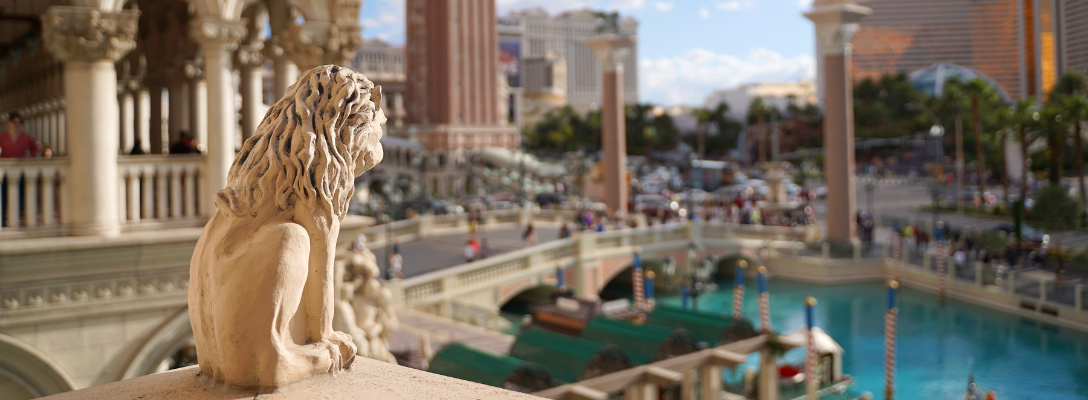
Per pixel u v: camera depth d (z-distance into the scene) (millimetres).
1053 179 64750
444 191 102562
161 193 12477
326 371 4488
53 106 17984
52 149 18109
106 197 11570
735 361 21078
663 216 60062
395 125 147125
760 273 31594
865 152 144000
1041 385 28250
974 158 118250
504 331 37469
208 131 12781
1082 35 89375
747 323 23172
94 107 11422
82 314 10969
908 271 47500
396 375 4645
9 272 10391
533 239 47656
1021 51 112375
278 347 4191
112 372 11273
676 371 21078
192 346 17891
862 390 28266
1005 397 27125
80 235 11391
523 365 17781
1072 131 64750
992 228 57812
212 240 4375
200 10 12664
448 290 34281
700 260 50375
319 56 14148
